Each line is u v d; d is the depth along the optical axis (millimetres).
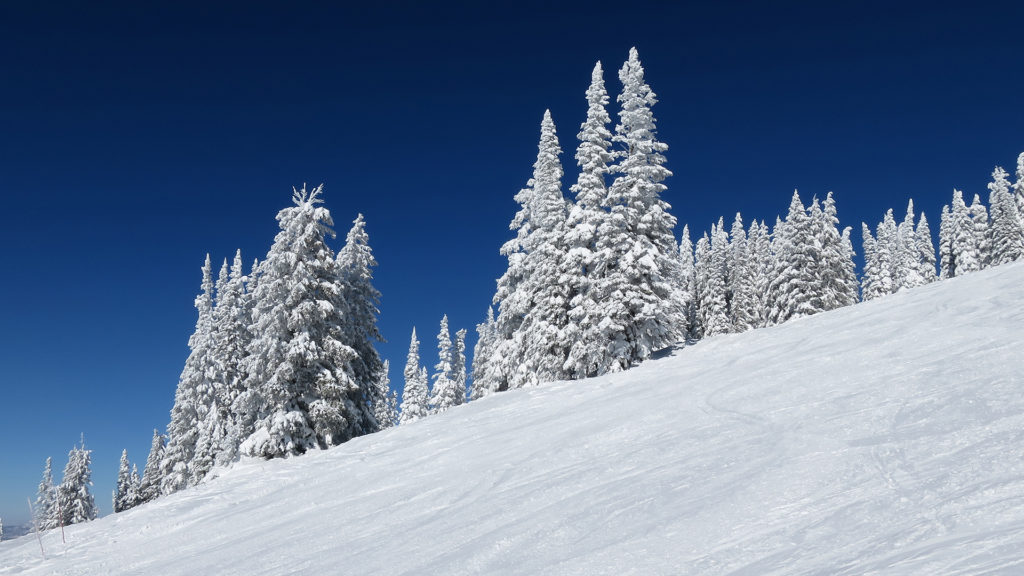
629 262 26969
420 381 61875
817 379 10719
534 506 8281
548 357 30891
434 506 9992
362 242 35656
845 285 48219
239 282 42844
